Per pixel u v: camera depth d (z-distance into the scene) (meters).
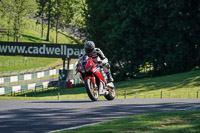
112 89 46.38
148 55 175.12
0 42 194.75
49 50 192.00
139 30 175.88
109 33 187.38
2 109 34.38
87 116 29.56
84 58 39.12
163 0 166.38
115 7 187.12
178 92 116.12
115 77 189.88
